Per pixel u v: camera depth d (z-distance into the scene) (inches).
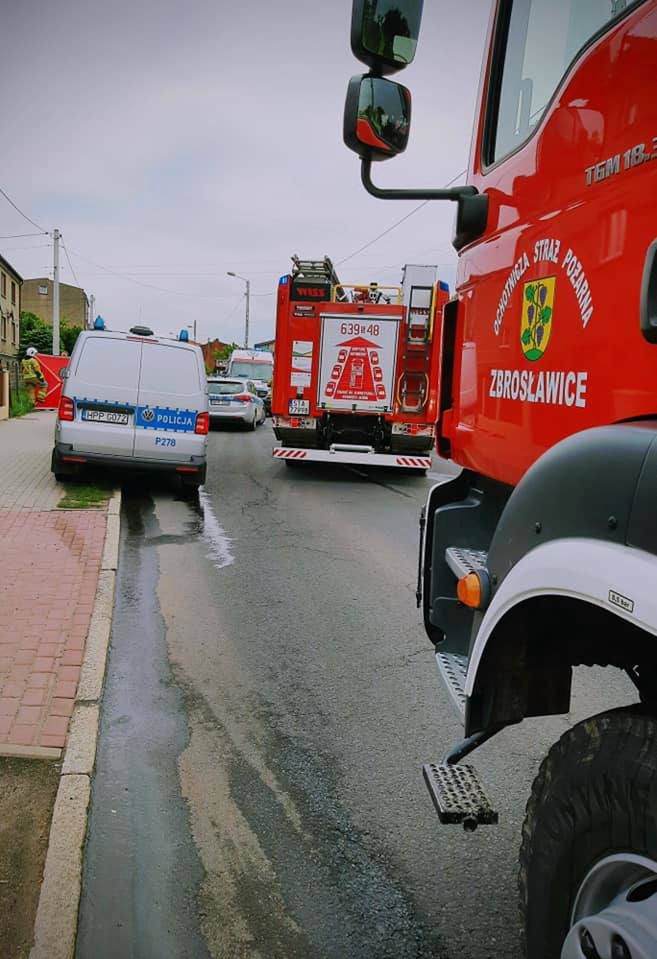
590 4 87.5
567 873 70.5
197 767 147.3
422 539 133.8
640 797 62.9
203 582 269.1
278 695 179.8
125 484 469.7
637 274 75.2
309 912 110.1
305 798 138.1
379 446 528.1
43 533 315.3
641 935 60.9
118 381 408.8
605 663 84.1
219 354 2819.9
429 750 155.9
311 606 245.6
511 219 103.5
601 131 82.3
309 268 505.0
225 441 799.1
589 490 70.2
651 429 67.3
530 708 88.5
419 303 492.7
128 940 103.7
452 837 127.8
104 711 168.6
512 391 102.6
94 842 123.9
